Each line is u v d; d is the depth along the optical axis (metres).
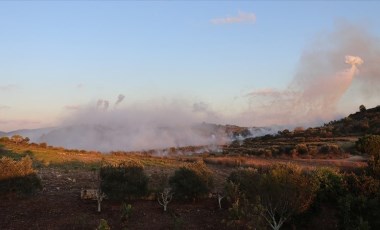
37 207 33.84
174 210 35.88
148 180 40.12
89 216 32.56
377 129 106.88
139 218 32.97
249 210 31.89
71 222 30.75
